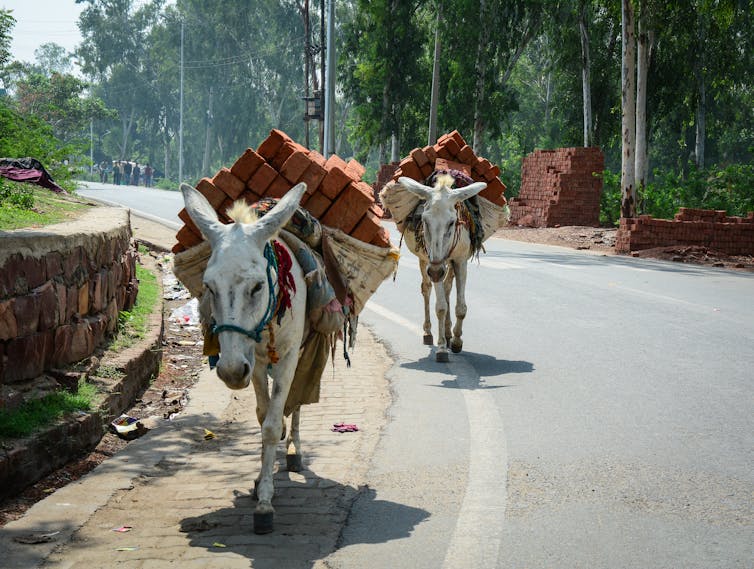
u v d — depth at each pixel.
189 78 83.88
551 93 72.06
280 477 5.91
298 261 5.38
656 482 5.70
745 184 35.50
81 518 5.11
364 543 4.78
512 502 5.38
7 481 5.48
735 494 5.47
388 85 47.59
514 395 8.12
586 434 6.82
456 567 4.46
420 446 6.57
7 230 7.66
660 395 8.05
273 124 83.19
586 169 35.19
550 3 42.31
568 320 12.34
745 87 54.25
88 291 8.16
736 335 11.13
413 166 10.50
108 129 107.00
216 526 5.04
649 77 40.72
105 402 7.11
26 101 77.31
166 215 27.64
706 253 24.42
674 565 4.45
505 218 10.74
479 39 43.38
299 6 68.81
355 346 10.60
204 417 7.45
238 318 4.43
